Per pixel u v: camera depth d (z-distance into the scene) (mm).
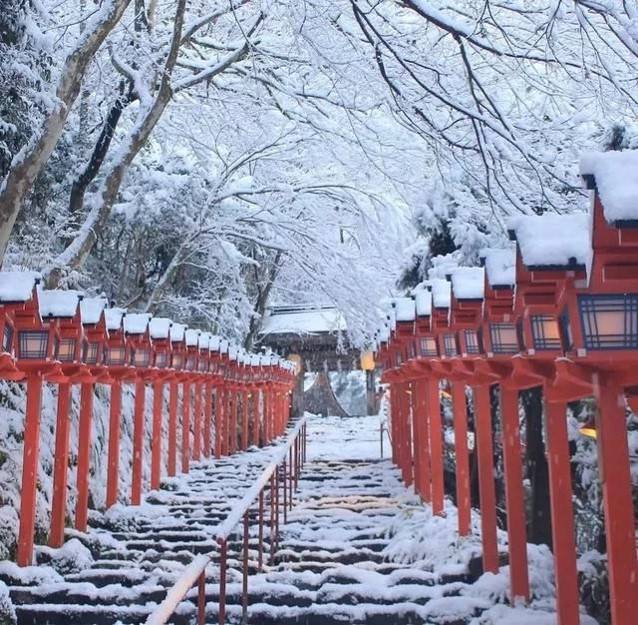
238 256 19703
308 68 14008
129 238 18078
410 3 8164
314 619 5832
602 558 6555
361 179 16641
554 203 8555
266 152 18125
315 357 28312
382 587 6180
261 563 6840
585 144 9539
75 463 9367
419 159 13469
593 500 8047
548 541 9086
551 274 3355
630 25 7039
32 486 6730
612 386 3475
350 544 7801
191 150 18766
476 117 8469
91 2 13062
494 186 9523
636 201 2635
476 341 5980
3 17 8375
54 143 7824
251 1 11703
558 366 3566
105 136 12906
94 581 6629
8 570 6402
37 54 8844
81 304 7723
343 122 14477
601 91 8508
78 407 10273
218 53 14922
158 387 11297
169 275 17281
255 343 24938
